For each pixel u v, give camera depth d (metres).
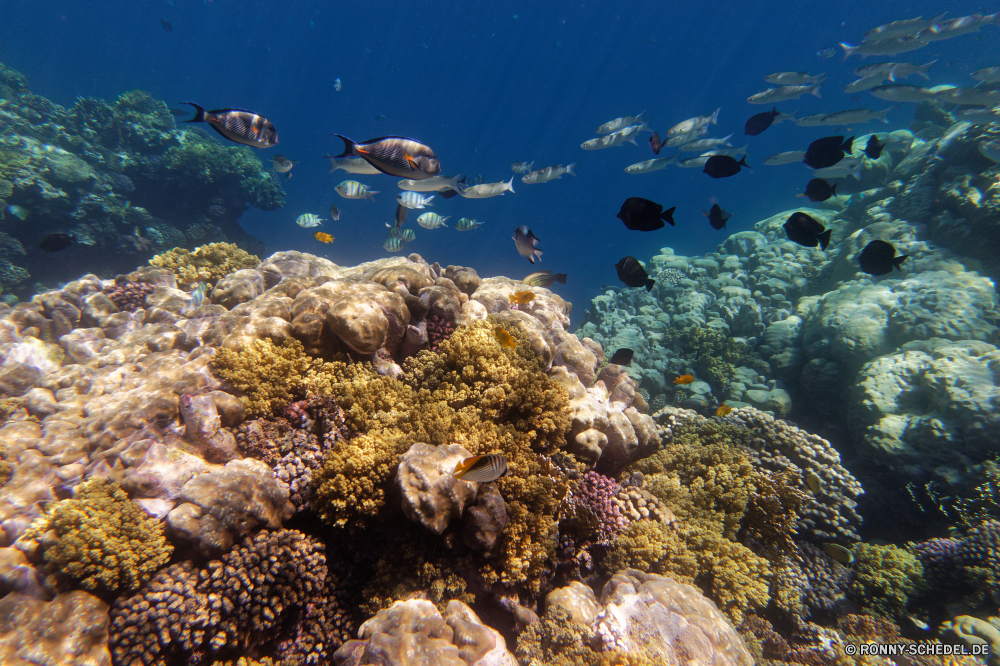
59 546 3.03
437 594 3.55
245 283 6.64
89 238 14.65
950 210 11.07
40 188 13.63
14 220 13.40
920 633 5.64
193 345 5.69
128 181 17.06
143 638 2.98
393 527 3.82
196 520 3.29
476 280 7.83
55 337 6.69
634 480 5.59
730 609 4.64
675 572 4.47
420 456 3.71
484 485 3.85
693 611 3.73
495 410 4.78
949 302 9.39
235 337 4.87
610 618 3.68
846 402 9.84
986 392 7.35
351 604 3.72
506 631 3.81
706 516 5.33
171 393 4.30
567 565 4.50
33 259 13.88
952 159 11.89
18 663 2.72
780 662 4.79
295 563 3.46
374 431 4.25
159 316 6.65
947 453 7.31
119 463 3.69
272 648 3.44
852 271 12.19
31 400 5.16
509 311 6.77
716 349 12.35
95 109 17.25
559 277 6.01
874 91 10.77
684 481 6.10
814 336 10.91
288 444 4.22
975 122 11.03
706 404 11.15
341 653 3.15
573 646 3.51
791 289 13.56
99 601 3.09
